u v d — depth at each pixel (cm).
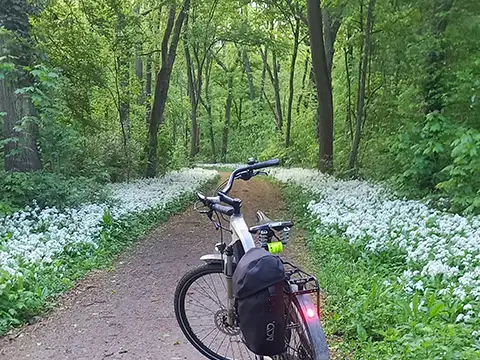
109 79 1877
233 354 486
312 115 3002
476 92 1097
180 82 5344
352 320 521
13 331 559
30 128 1151
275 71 3762
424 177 1198
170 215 1371
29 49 1155
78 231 912
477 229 788
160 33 2656
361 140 1925
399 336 458
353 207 1136
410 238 809
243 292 349
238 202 422
